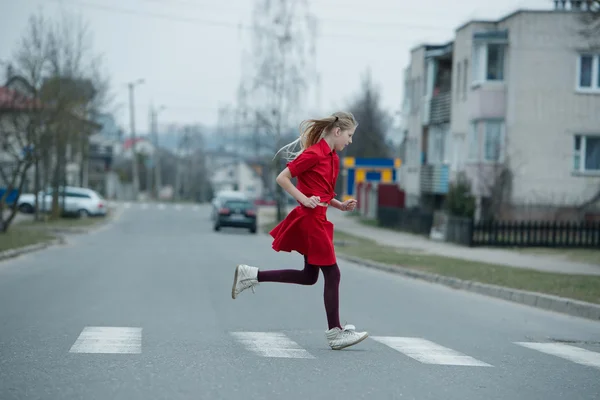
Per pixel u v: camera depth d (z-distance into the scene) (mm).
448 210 37344
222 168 168125
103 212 58125
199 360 7344
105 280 16359
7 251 22531
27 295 13336
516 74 36719
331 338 8109
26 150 31859
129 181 135250
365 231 44062
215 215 48688
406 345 8836
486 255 26125
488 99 37656
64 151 48031
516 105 36719
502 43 37250
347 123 7758
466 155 40250
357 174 61281
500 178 36031
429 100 47781
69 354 7547
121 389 5945
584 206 36469
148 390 5934
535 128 36625
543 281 16109
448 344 9086
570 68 36594
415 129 51156
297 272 7938
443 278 18047
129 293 13953
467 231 31062
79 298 13016
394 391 6164
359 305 13203
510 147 36781
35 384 6094
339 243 34000
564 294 14039
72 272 18188
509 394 6227
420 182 48625
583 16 27516
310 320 10750
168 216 65562
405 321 11281
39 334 8914
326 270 7953
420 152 49844
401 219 44375
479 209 37438
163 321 10383
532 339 9953
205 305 12367
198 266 20750
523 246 30188
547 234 29969
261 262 22625
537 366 7703
